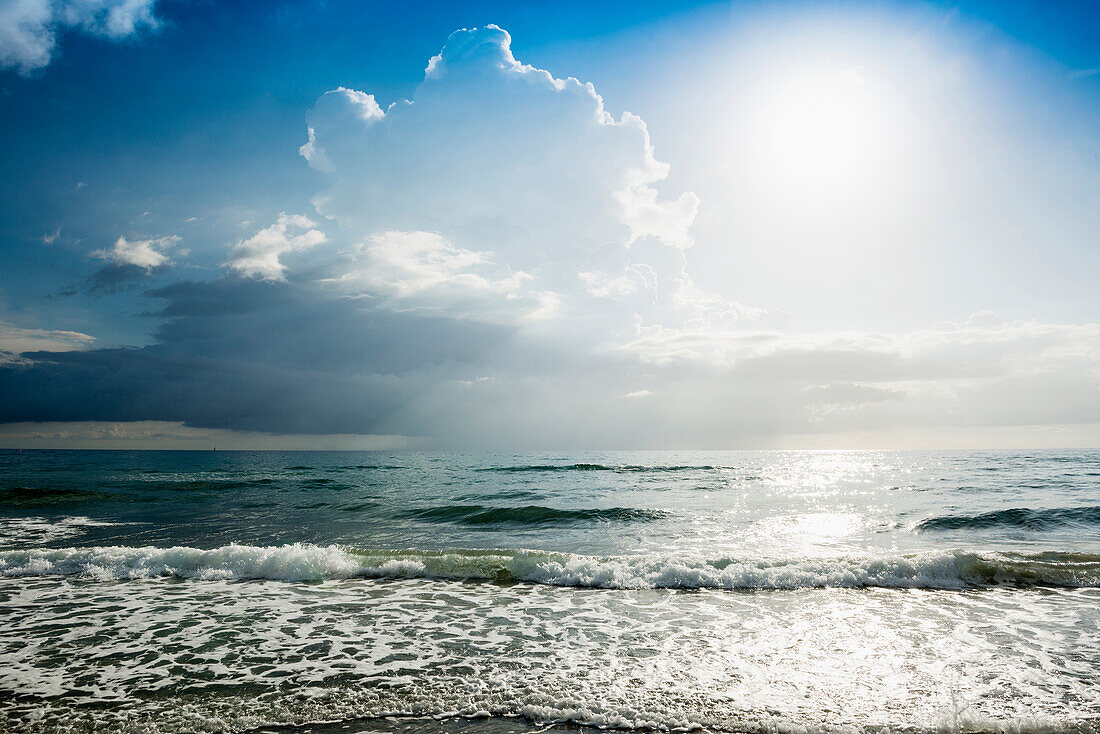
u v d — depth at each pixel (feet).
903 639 24.76
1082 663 21.72
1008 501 80.33
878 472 160.86
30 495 85.97
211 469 172.76
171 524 60.08
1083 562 36.78
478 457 334.44
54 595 31.83
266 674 20.85
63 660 22.11
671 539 51.80
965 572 34.94
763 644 24.14
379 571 36.78
